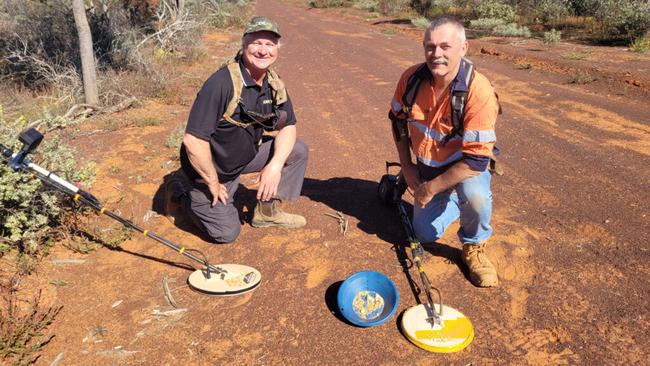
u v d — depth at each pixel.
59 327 3.05
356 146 6.01
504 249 3.73
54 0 9.48
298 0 37.47
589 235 3.89
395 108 3.43
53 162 3.98
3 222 3.62
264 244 3.88
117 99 7.70
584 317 3.03
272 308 3.19
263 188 3.64
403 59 12.02
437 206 3.60
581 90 8.45
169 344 2.92
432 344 2.80
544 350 2.80
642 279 3.33
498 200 4.52
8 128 3.86
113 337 2.98
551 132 6.38
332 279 3.45
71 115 6.93
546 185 4.80
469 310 3.13
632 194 4.54
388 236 3.95
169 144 5.78
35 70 8.34
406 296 3.27
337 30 18.48
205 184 3.59
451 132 3.14
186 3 16.62
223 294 3.28
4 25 9.62
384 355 2.80
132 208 4.40
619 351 2.77
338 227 4.08
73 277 3.49
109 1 11.46
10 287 3.32
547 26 16.33
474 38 15.16
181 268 3.60
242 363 2.78
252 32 3.14
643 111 7.14
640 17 12.84
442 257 3.67
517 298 3.22
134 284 3.43
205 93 3.26
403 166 3.64
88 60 7.22
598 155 5.53
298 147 3.89
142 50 10.11
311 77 10.08
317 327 3.02
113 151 5.69
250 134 3.49
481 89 2.93
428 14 22.05
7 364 2.75
